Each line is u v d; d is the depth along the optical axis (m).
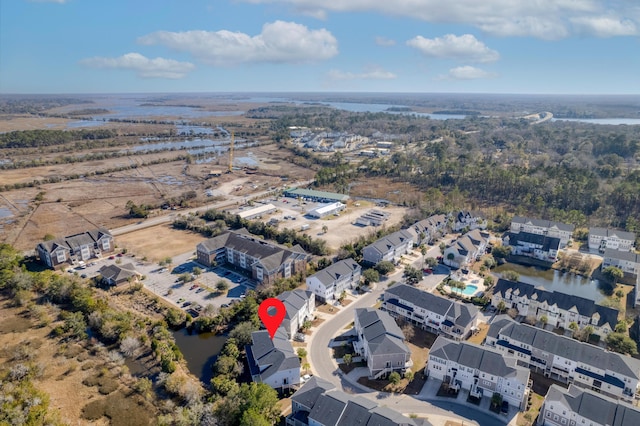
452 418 82.44
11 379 89.75
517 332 100.25
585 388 88.00
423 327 112.94
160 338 104.88
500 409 84.81
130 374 95.31
